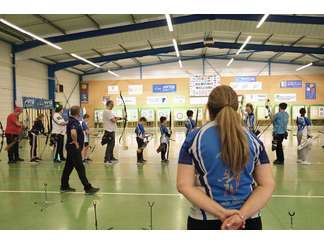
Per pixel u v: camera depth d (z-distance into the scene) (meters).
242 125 1.14
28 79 12.12
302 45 12.35
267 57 16.31
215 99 1.15
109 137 6.25
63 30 9.21
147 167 5.86
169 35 9.36
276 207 3.28
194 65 17.34
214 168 1.09
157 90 17.64
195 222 1.17
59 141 6.46
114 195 3.87
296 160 6.40
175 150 8.35
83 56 13.06
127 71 17.81
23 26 8.52
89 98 18.02
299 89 16.77
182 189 1.12
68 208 3.35
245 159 1.08
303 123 6.15
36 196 3.86
